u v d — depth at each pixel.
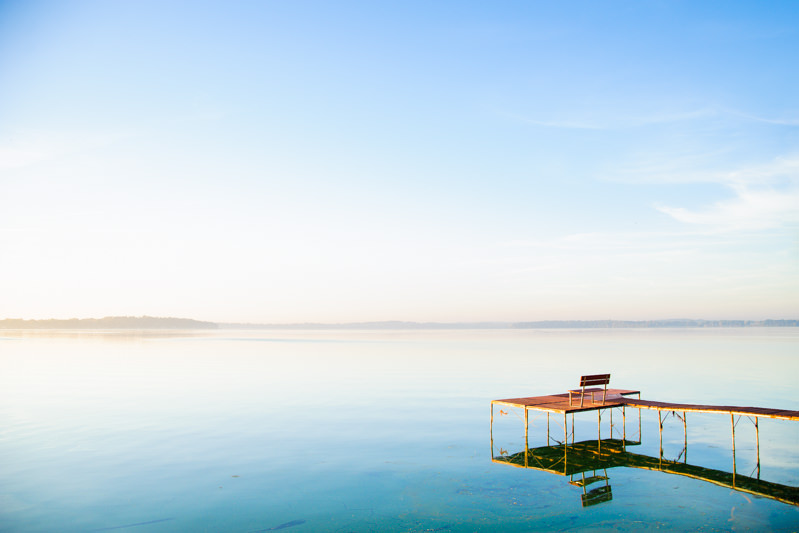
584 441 16.08
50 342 87.00
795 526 9.38
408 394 25.83
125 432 17.41
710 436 16.56
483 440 16.23
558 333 162.00
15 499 11.06
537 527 9.42
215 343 87.44
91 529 9.52
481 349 64.31
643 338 101.75
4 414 20.81
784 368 36.50
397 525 9.59
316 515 10.11
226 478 12.41
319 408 21.97
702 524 9.49
